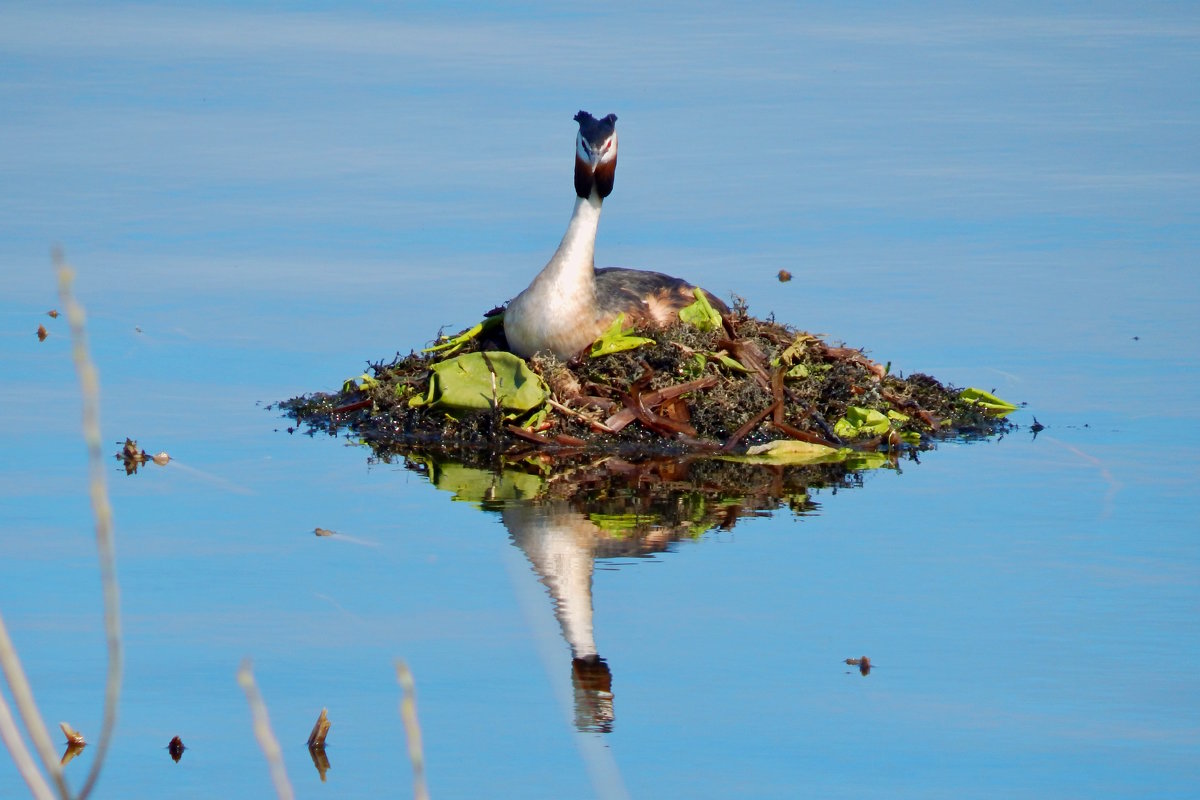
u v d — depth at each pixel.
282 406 15.69
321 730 8.37
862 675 9.29
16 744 4.09
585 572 11.09
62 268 3.90
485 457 14.28
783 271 19.86
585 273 15.06
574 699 8.94
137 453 13.75
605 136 14.69
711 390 14.98
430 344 16.83
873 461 14.27
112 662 3.96
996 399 15.84
